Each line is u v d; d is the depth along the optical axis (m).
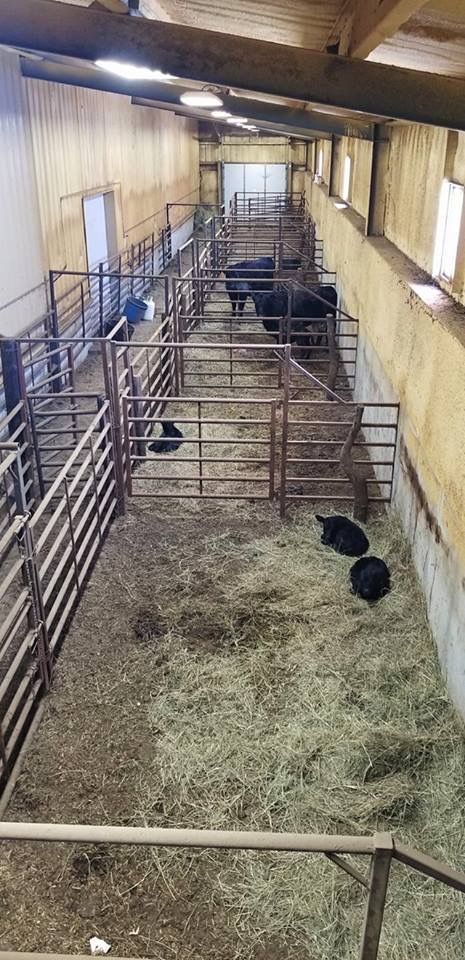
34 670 4.23
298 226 19.44
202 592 5.38
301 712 4.23
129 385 7.15
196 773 3.85
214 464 7.41
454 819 3.54
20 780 3.82
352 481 6.24
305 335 10.65
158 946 3.05
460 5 2.60
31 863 3.38
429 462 5.06
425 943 3.01
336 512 6.51
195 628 4.99
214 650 4.77
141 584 5.48
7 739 4.04
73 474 7.16
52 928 3.12
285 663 4.64
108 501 6.28
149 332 12.67
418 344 5.47
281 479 6.30
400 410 6.15
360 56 3.31
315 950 3.04
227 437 8.02
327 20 3.94
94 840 1.98
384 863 2.00
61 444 7.88
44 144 9.59
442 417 4.70
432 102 2.92
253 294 11.70
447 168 5.50
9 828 1.99
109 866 3.38
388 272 6.84
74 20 2.90
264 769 3.85
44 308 9.72
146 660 4.69
